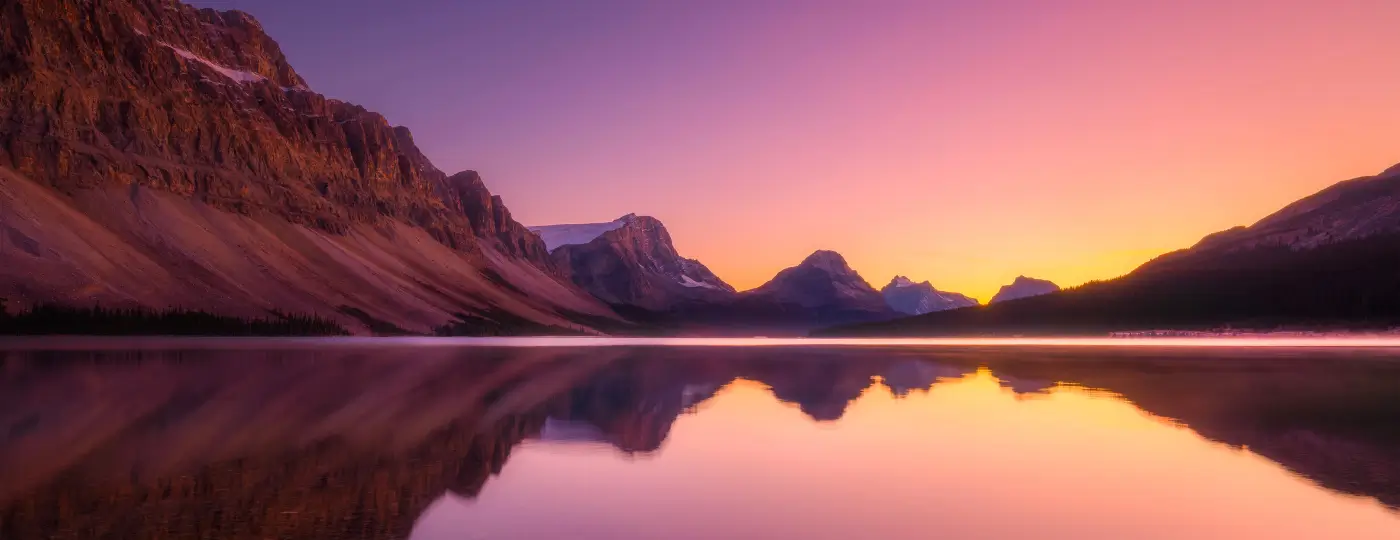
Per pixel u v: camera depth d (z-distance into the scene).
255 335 133.75
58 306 116.06
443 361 62.03
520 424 24.30
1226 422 24.50
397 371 48.06
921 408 28.77
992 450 19.75
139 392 32.31
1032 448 19.98
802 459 18.64
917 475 16.86
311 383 37.88
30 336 105.50
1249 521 13.06
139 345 86.44
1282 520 13.12
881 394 34.22
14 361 53.41
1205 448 19.89
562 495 14.88
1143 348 105.06
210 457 18.00
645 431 23.03
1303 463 17.92
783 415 26.84
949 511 13.80
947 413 27.27
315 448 19.42
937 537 12.22
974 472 17.09
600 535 12.18
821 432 22.88
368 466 17.34
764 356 79.00
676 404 30.23
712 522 13.02
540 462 18.19
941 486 15.75
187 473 16.20
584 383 40.44
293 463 17.44
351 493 14.73
